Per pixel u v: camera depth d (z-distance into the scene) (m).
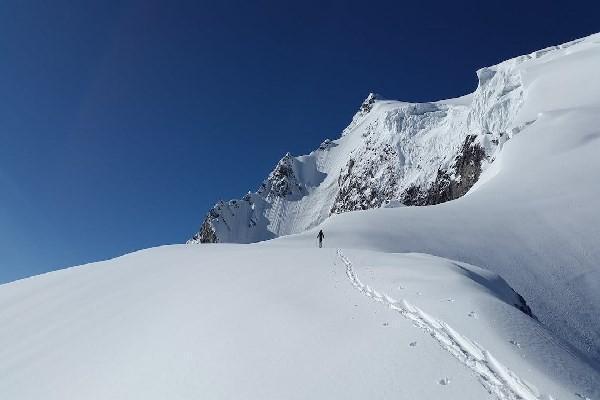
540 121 77.81
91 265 33.28
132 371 12.80
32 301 25.78
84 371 14.06
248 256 27.28
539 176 56.34
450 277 15.68
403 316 12.47
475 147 116.19
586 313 29.02
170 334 14.89
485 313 11.66
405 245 38.22
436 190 139.62
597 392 8.76
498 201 50.56
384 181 198.38
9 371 15.92
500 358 9.45
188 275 23.98
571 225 41.22
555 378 8.88
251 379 10.45
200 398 10.29
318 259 23.69
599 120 70.19
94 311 20.66
